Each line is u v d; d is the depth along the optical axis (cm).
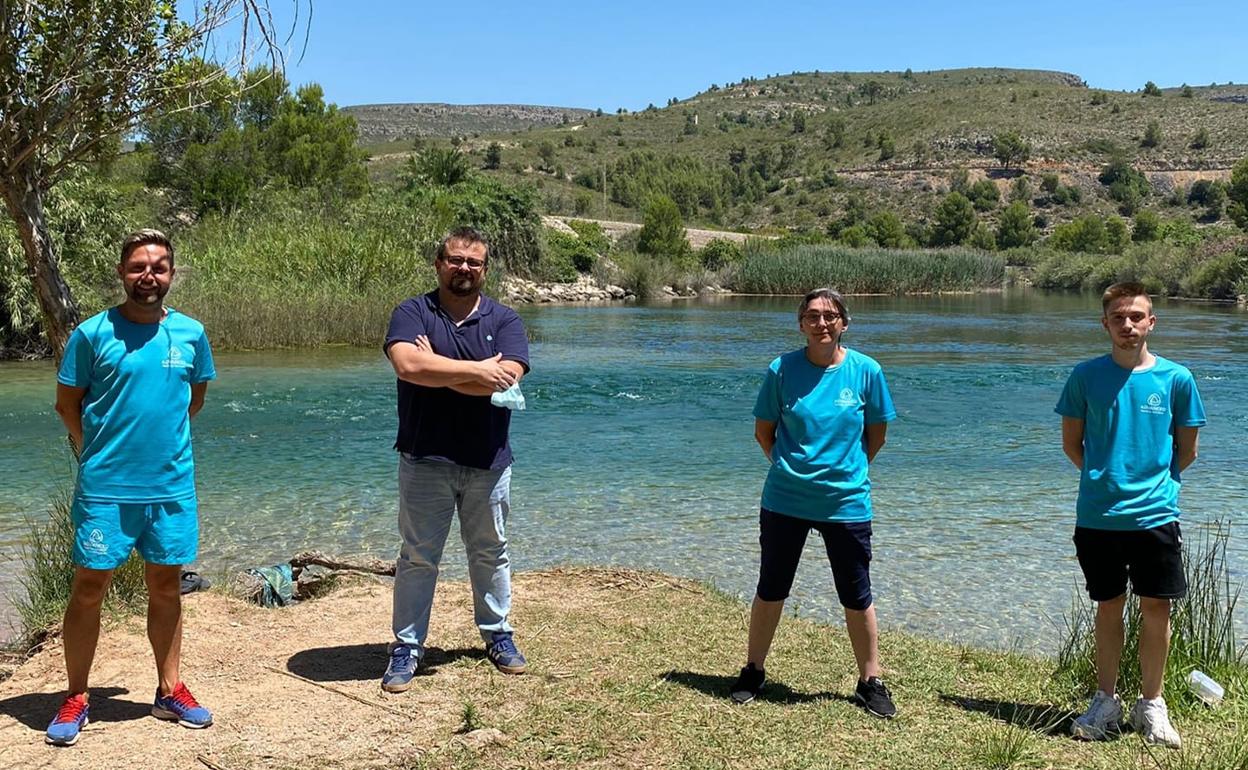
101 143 613
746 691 477
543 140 16950
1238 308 4609
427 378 456
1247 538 872
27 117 560
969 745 431
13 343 2295
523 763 402
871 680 470
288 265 2964
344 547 846
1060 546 852
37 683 479
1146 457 448
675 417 1552
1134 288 448
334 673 495
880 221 8925
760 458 1235
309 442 1320
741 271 6072
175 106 607
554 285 5225
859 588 468
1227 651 550
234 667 501
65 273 2297
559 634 565
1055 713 479
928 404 1694
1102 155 13100
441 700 462
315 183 4509
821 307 468
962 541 865
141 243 411
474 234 479
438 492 481
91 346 411
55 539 650
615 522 929
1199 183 11575
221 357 2333
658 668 513
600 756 409
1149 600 448
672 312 4256
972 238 9494
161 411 416
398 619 484
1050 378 2036
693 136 18712
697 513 963
